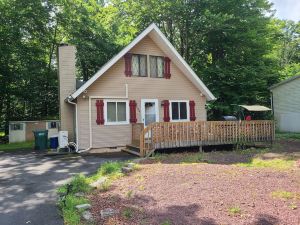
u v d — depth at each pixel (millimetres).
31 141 26797
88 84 16625
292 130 28953
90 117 17188
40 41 31125
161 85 19578
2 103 31234
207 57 31859
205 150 16734
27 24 29125
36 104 33688
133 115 18438
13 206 7355
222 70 27719
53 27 32000
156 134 14797
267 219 5660
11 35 27672
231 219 5723
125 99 18266
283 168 10352
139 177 9344
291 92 29016
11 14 27609
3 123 32469
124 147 17938
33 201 7754
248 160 12578
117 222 5816
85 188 8477
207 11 25875
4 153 17938
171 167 10531
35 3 28297
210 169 10000
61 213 6754
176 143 15281
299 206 6246
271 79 31922
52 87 32969
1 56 27469
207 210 6211
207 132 16188
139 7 28844
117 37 33344
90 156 15398
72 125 18875
